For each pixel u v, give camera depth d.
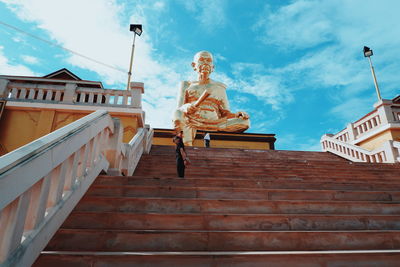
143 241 3.30
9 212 2.28
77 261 2.76
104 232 3.28
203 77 22.28
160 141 18.36
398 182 7.80
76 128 3.74
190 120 19.19
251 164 9.53
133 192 4.56
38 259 2.72
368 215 4.23
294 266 3.00
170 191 4.67
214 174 7.73
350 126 15.43
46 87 11.52
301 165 9.72
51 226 2.90
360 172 8.79
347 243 3.61
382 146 11.35
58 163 3.05
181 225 3.75
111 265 2.79
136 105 11.51
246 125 19.78
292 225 3.97
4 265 2.11
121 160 6.19
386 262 3.11
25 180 2.38
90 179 4.28
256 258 2.99
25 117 11.09
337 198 5.08
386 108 13.05
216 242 3.42
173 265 2.87
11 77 12.00
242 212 4.33
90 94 11.71
